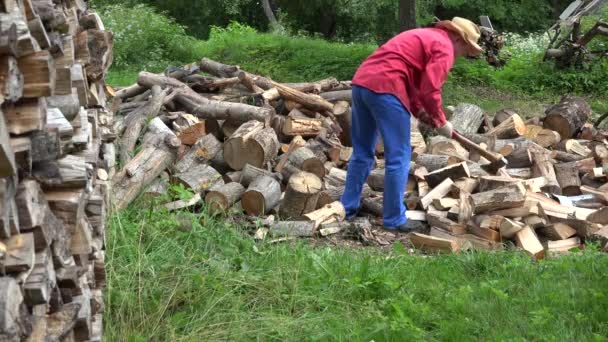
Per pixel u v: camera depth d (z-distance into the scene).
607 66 16.58
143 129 7.16
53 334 2.83
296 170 7.28
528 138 9.10
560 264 5.53
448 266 5.63
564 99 9.77
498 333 4.43
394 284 4.97
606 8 19.56
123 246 4.96
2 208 2.26
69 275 2.90
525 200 6.43
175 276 4.80
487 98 15.10
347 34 31.17
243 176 6.93
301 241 5.93
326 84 9.32
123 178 6.08
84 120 3.50
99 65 4.59
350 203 6.84
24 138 2.49
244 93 8.88
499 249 6.13
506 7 33.00
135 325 4.32
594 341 4.35
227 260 5.22
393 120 6.35
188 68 9.37
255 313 4.51
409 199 7.07
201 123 7.51
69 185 2.94
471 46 6.52
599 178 7.74
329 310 4.72
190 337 4.16
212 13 31.83
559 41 18.20
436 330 4.55
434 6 29.95
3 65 2.29
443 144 8.10
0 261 2.27
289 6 29.91
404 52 6.34
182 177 6.66
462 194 6.72
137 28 18.56
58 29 3.16
